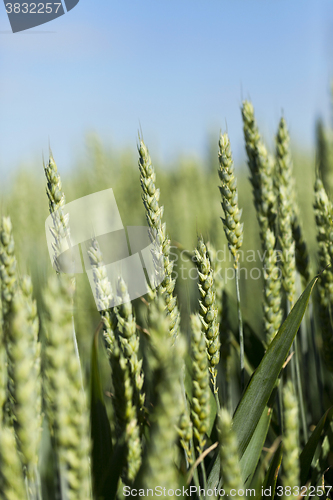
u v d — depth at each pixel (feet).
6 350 1.02
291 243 1.47
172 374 0.85
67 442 0.98
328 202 1.46
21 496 0.99
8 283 1.09
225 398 1.55
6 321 1.04
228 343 1.54
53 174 1.15
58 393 0.97
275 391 1.23
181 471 1.13
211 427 1.33
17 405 0.98
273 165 1.55
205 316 1.20
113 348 1.19
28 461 1.00
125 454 1.14
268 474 1.21
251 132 1.50
